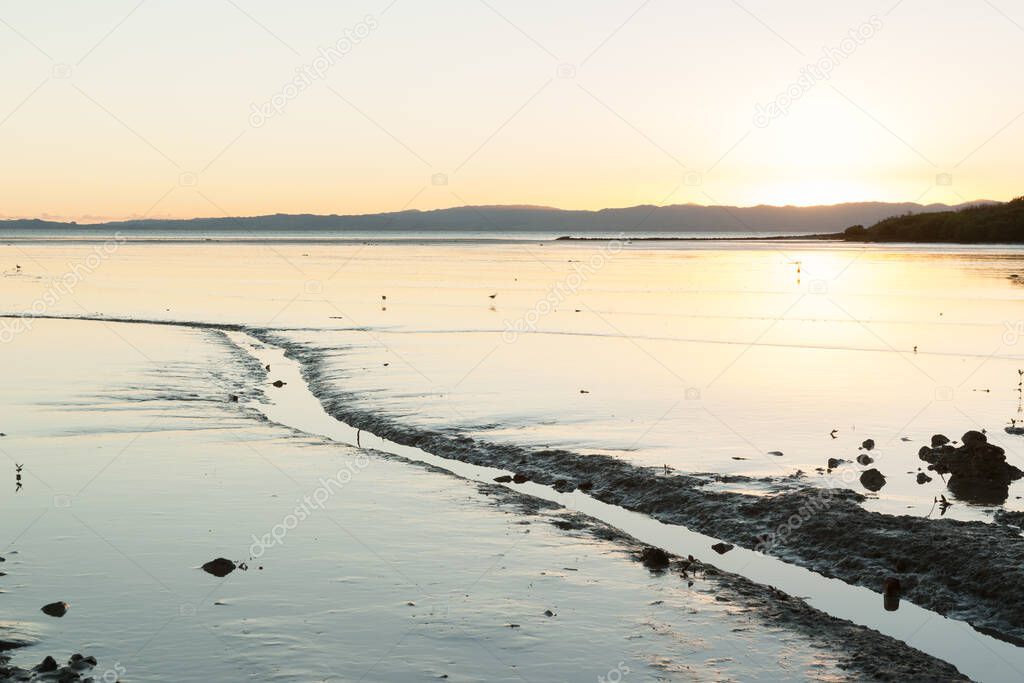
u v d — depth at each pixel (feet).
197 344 129.49
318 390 95.55
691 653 37.22
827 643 38.14
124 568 45.21
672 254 486.79
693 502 56.29
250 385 99.30
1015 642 38.45
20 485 58.90
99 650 36.42
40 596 41.57
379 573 45.32
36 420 78.13
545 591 43.50
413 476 63.52
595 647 37.65
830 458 65.00
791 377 100.17
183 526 51.65
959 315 164.66
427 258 420.77
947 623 40.52
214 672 34.83
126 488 58.70
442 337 135.44
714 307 182.39
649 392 91.15
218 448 70.03
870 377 100.17
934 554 45.32
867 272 297.94
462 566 46.55
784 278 271.28
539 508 56.80
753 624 40.01
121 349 122.62
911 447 68.33
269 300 196.75
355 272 304.09
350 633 38.52
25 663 34.96
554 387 94.22
